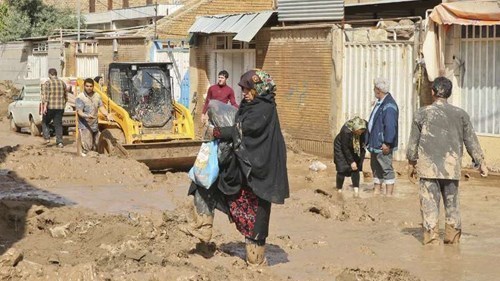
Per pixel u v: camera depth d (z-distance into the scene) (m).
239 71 27.55
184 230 10.46
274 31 24.94
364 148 16.41
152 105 20.33
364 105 21.84
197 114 29.64
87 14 52.22
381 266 10.36
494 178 18.14
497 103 18.81
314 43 23.27
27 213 12.92
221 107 10.06
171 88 20.61
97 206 14.75
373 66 21.50
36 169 18.44
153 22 39.19
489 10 18.00
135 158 19.41
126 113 19.91
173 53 32.19
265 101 9.76
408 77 20.44
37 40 48.09
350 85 22.25
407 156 11.80
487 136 18.95
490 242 11.98
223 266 10.08
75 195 16.03
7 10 54.06
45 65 46.50
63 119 29.23
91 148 20.55
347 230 12.88
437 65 19.41
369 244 11.88
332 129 22.66
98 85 21.27
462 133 11.47
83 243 11.36
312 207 14.22
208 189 10.21
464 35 19.36
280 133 9.88
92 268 9.12
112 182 17.89
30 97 31.06
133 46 34.91
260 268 10.16
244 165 9.71
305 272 10.23
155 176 18.89
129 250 10.37
